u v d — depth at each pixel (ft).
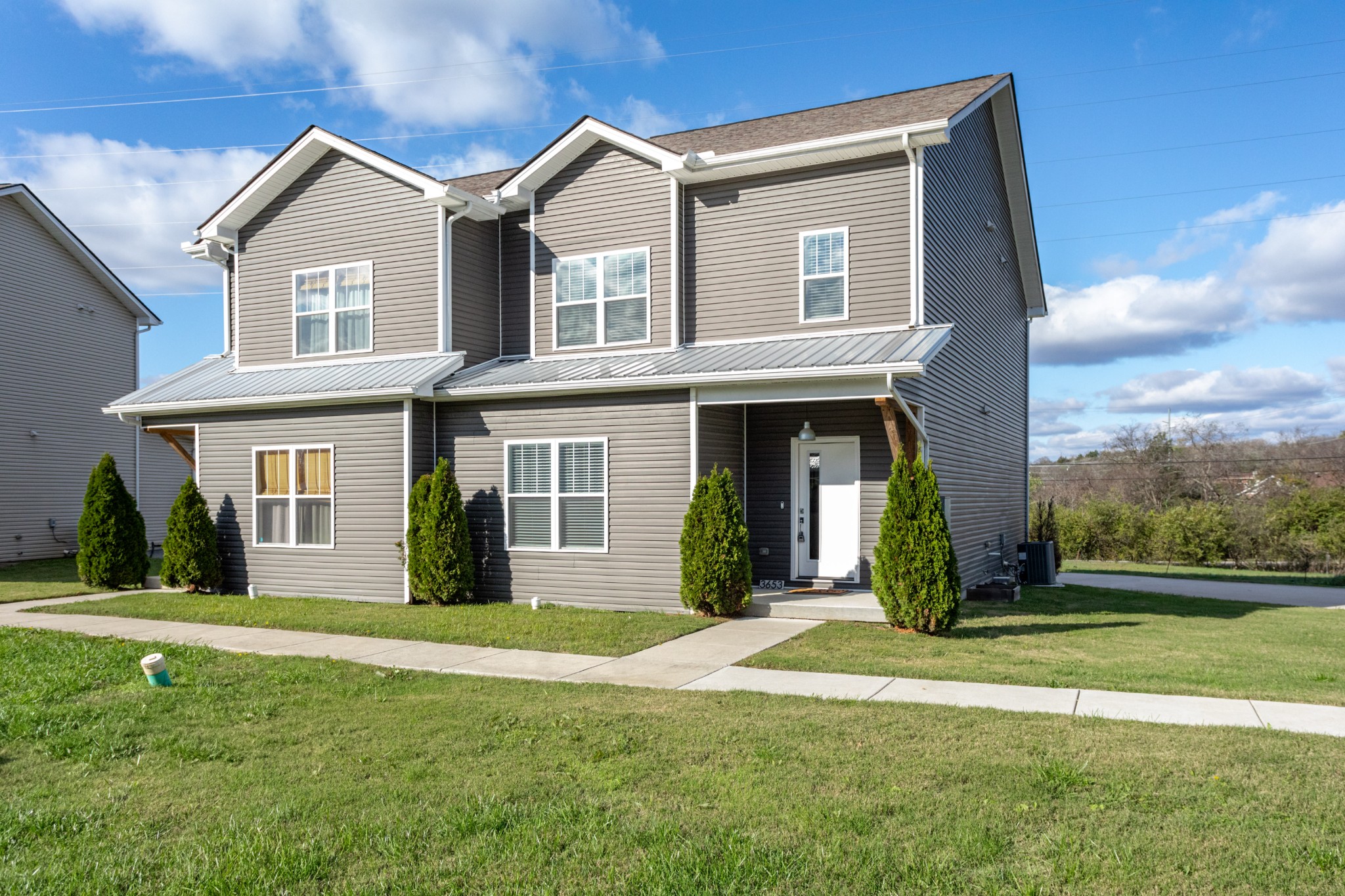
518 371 49.21
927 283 44.52
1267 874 13.87
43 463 80.64
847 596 44.04
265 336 56.39
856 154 44.86
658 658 32.42
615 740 21.47
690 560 41.98
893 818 16.37
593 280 50.65
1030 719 23.03
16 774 19.93
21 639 36.96
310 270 54.95
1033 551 67.10
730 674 29.68
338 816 16.92
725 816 16.61
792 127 51.47
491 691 27.25
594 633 37.29
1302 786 17.57
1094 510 104.78
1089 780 17.98
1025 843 15.20
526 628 38.78
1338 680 28.55
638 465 44.80
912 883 13.83
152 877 14.55
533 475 47.37
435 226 51.03
